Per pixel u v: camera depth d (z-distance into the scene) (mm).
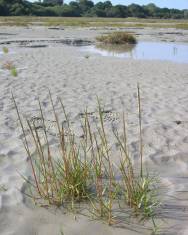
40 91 8680
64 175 4062
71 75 10852
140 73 11453
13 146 5430
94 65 12992
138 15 103188
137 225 3500
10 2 74875
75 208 3771
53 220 3584
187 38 28297
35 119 6645
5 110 7168
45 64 12938
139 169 4715
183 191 4145
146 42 24703
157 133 6008
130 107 7492
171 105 7648
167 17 108688
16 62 13227
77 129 6113
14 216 3643
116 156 5062
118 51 18578
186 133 6051
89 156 4977
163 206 3826
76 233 3393
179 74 11297
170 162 4984
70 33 32281
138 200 3697
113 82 9930
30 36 27688
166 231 3418
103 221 3555
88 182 4141
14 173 4570
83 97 8203
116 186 4031
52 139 5668
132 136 5848
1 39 24078
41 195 3957
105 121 6602
